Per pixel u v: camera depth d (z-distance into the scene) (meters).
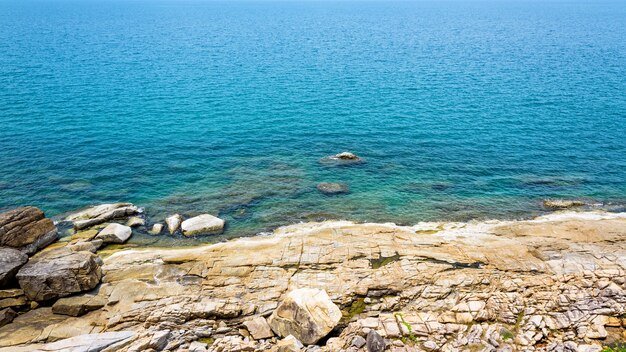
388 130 57.84
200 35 156.75
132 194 40.81
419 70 92.88
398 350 22.77
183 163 47.53
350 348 22.88
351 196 41.06
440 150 51.59
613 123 59.66
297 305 23.81
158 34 157.00
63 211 37.38
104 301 25.88
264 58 106.75
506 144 53.22
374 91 76.12
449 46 128.38
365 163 48.00
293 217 37.44
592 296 26.14
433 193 41.72
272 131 57.25
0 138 51.53
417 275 28.11
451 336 23.94
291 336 23.20
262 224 36.28
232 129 57.69
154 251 31.05
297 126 59.12
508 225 34.91
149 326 24.38
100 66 91.25
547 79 83.38
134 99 69.12
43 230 31.47
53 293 25.56
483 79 84.12
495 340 23.45
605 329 24.22
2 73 80.81
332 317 23.86
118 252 31.11
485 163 48.19
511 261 29.52
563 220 35.59
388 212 38.31
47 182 42.19
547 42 135.88
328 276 28.16
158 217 37.22
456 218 37.38
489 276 28.00
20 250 29.64
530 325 24.33
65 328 23.92
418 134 56.44
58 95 69.31
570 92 74.31
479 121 61.00
